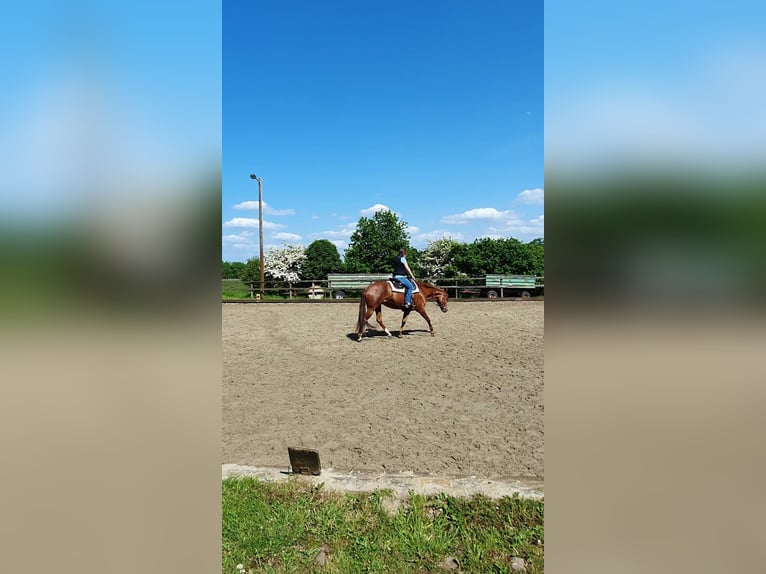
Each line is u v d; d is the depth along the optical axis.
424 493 2.89
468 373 6.39
